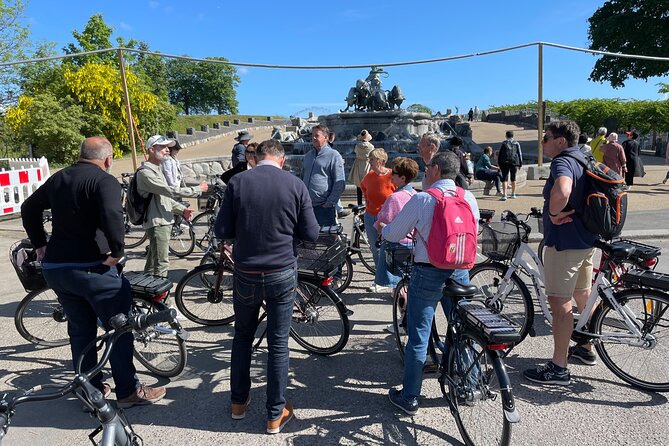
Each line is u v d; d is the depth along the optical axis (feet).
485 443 9.15
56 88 102.37
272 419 10.07
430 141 14.06
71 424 10.59
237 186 9.88
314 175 19.29
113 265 10.43
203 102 271.08
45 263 10.29
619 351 12.62
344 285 19.22
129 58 155.22
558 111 147.84
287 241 10.03
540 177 54.49
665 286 11.02
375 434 10.05
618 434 9.78
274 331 10.19
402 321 13.39
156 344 12.59
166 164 25.12
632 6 98.53
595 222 10.91
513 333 8.36
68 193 9.90
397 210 14.12
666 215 31.83
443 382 10.32
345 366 13.21
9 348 14.65
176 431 10.23
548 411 10.68
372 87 71.46
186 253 25.57
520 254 13.98
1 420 5.29
